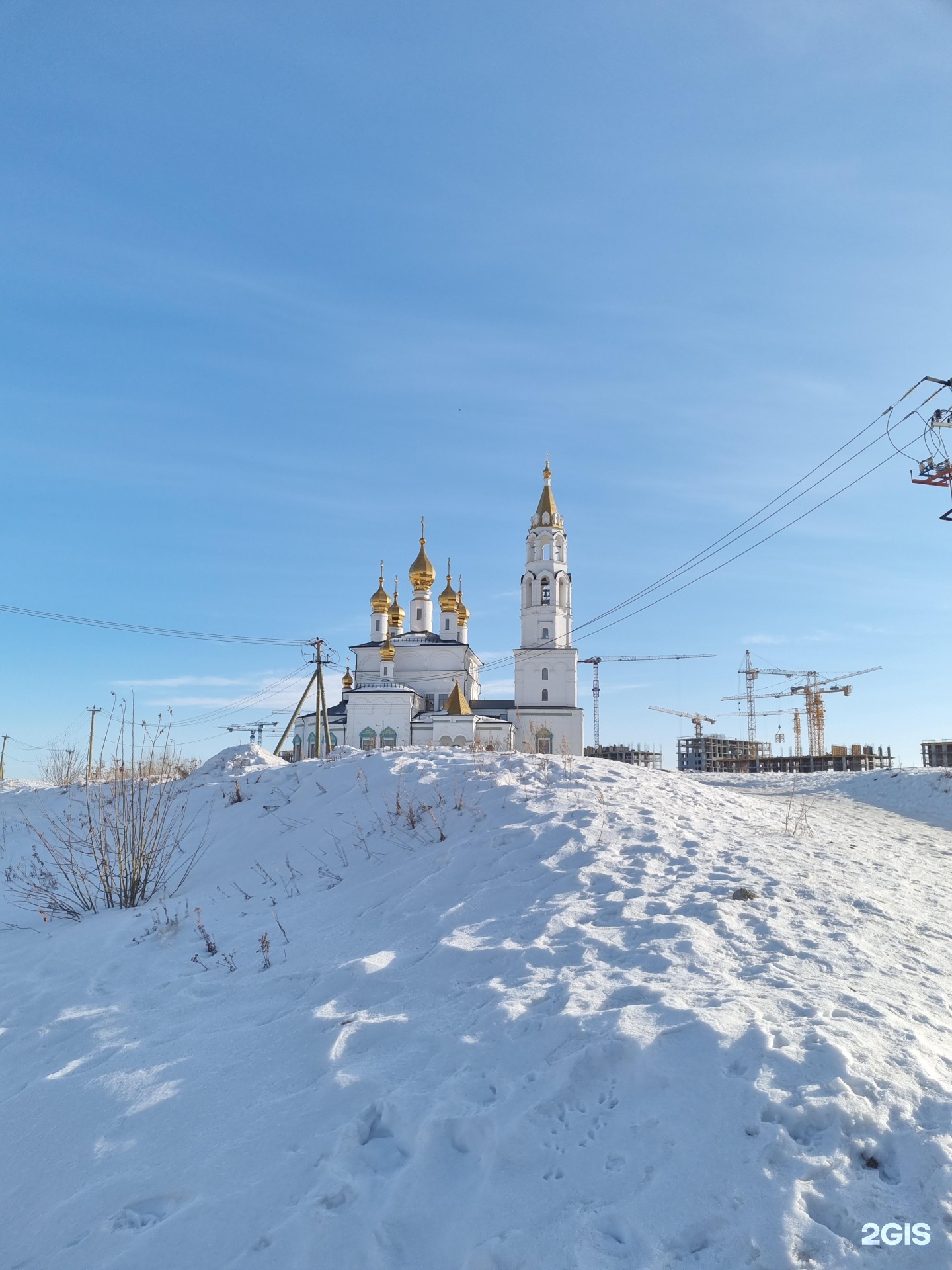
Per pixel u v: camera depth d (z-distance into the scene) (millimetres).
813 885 7277
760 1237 3098
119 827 10508
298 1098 4430
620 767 12828
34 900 10031
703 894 6828
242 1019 5668
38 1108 4977
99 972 7156
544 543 57094
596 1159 3609
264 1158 4004
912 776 24547
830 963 5434
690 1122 3701
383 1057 4711
